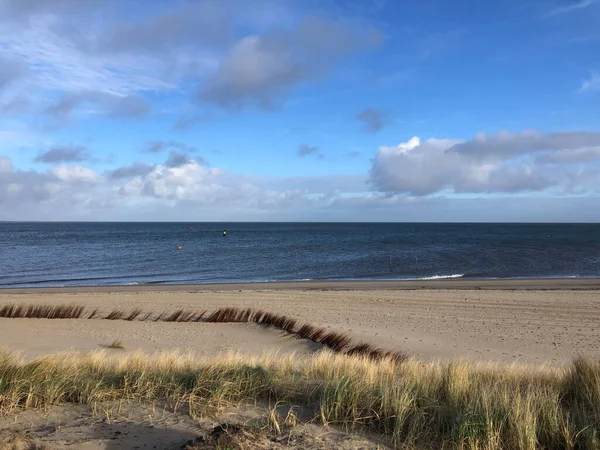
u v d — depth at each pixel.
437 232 144.25
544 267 40.44
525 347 12.27
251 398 4.61
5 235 109.06
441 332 13.99
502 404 3.98
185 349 11.36
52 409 4.25
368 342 12.45
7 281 31.27
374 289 24.28
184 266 41.44
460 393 4.56
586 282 27.73
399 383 4.92
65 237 99.56
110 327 13.80
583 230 174.25
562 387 5.19
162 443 3.47
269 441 3.48
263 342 12.41
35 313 14.87
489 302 19.34
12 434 3.54
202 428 3.79
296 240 89.19
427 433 3.79
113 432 3.68
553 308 17.98
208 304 18.92
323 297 20.78
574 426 3.73
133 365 6.07
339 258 48.81
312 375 5.86
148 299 20.20
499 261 45.41
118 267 40.59
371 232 142.50
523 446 3.51
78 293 22.77
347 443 3.56
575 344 12.63
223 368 5.36
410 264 42.47
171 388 4.84
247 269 38.94
